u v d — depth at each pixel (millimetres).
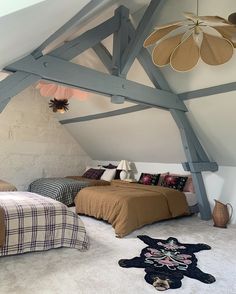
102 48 3998
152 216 4113
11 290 2156
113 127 5727
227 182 4691
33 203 3045
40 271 2510
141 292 2188
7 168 6016
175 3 3422
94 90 3250
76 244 3098
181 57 2771
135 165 6375
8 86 2537
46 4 1443
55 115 6664
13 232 2783
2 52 2039
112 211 3924
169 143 5172
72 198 5469
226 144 4395
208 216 4730
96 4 1925
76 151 7164
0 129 5922
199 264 2779
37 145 6449
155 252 3064
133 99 3674
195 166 4543
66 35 3453
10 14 1355
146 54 3914
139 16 3854
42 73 2758
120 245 3283
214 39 2531
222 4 3105
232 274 2562
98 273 2502
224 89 3654
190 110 4297
